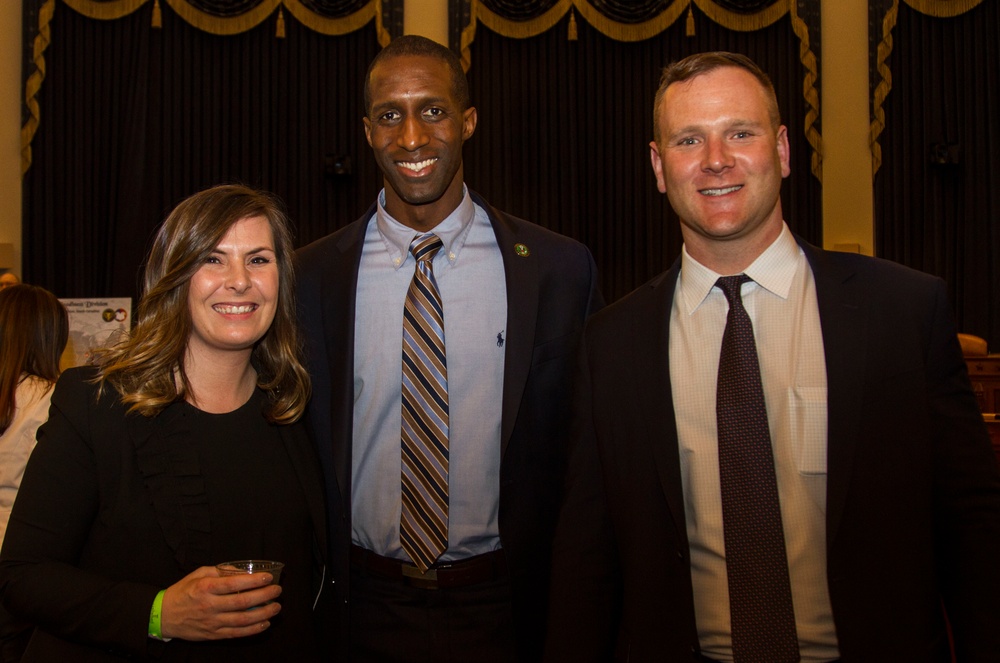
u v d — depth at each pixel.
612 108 7.86
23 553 1.35
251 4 7.59
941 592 1.42
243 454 1.55
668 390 1.50
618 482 1.54
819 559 1.38
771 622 1.36
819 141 7.54
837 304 1.44
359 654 1.84
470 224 2.00
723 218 1.42
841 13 7.65
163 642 1.35
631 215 7.84
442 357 1.87
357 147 7.73
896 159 7.61
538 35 7.83
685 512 1.48
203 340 1.53
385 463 1.87
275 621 1.51
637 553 1.49
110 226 7.50
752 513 1.38
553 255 1.97
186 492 1.46
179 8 7.51
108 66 7.54
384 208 2.00
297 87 7.74
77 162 7.50
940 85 7.61
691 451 1.47
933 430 1.37
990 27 7.54
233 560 1.48
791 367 1.44
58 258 7.48
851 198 7.62
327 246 2.01
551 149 7.86
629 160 7.84
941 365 1.38
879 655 1.32
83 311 4.96
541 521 1.87
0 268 7.23
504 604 1.84
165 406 1.47
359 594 1.86
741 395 1.42
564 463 1.76
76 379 1.49
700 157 1.44
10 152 7.41
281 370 1.63
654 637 1.45
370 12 7.64
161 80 7.61
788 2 7.55
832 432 1.37
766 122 1.45
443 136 1.84
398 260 1.93
